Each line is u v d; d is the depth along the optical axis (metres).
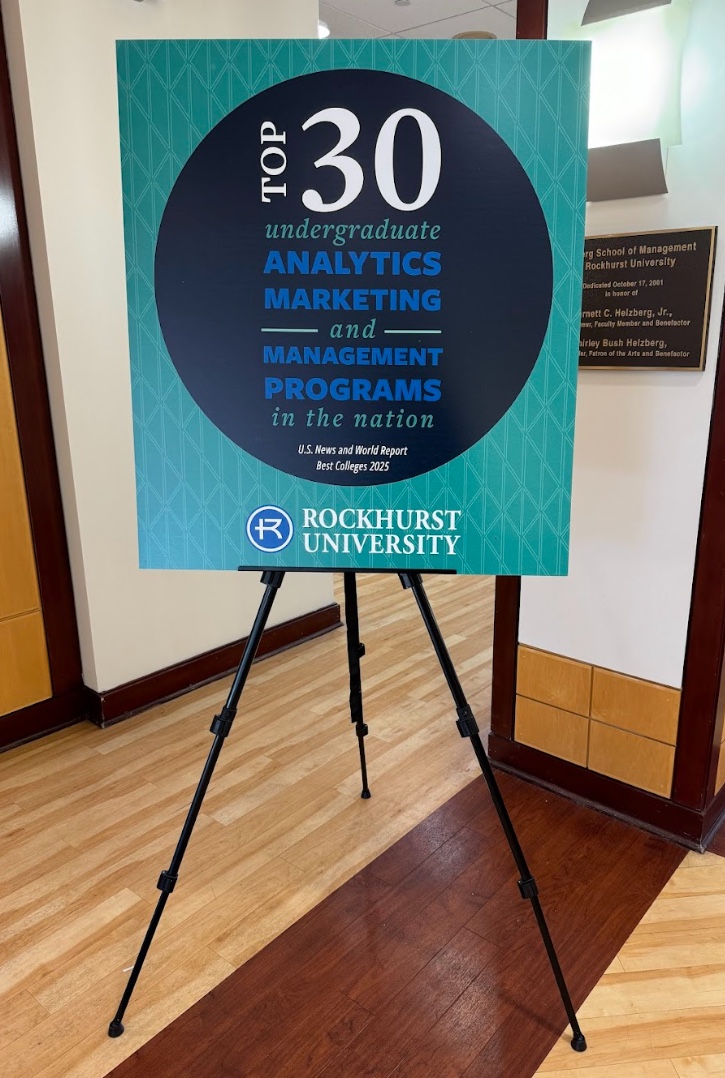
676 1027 1.47
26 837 2.07
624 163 1.78
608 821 2.11
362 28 5.21
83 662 2.72
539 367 1.27
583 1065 1.40
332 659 3.25
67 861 1.97
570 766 2.21
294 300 1.27
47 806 2.21
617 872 1.90
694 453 1.83
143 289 1.27
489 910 1.78
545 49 1.16
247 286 1.26
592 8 1.75
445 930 1.72
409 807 2.19
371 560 1.36
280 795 2.25
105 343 2.53
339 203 1.23
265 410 1.31
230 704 1.41
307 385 1.29
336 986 1.57
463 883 1.87
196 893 1.85
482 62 1.17
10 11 2.16
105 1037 1.46
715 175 1.69
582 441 2.02
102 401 2.55
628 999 1.53
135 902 1.82
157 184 1.24
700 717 1.92
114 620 2.70
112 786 2.31
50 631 2.62
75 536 2.58
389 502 1.33
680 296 1.77
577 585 2.09
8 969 1.63
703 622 1.87
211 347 1.29
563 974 1.58
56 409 2.49
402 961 1.63
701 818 1.96
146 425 1.32
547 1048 1.43
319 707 2.81
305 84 1.19
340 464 1.32
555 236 1.22
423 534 1.34
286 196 1.23
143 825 2.12
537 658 2.22
